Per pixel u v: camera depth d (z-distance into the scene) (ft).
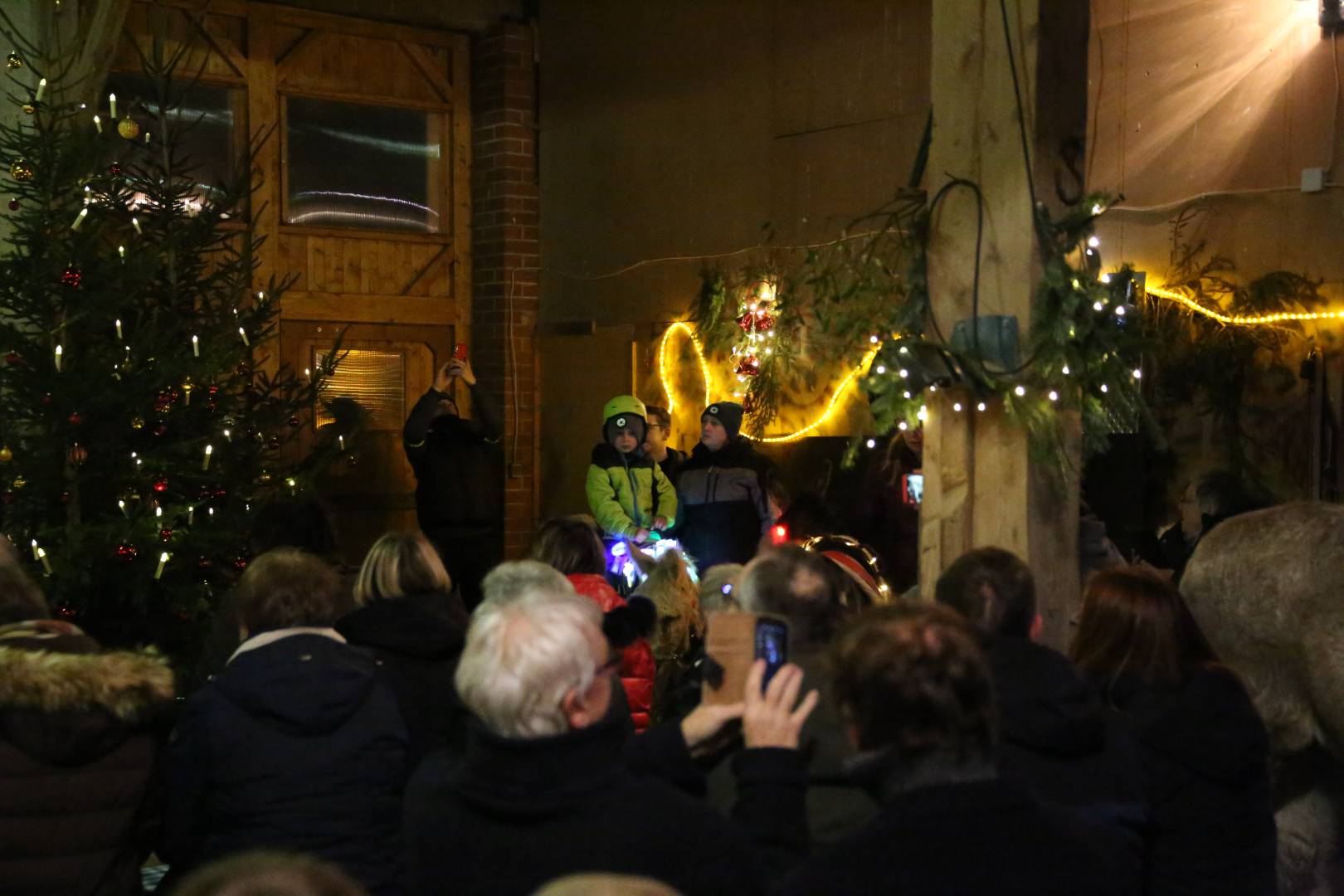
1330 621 10.51
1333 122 19.31
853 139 24.00
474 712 6.81
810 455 23.73
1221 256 20.53
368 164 30.40
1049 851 6.18
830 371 23.67
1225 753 8.61
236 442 20.63
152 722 9.45
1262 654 10.91
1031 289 12.33
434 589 11.38
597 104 29.71
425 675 10.96
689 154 27.50
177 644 19.60
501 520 30.94
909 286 13.12
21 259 18.70
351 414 29.66
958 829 6.12
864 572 13.75
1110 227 21.88
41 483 18.30
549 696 6.63
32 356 18.40
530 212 31.24
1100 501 20.27
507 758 6.66
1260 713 10.88
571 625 6.80
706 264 27.07
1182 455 20.59
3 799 8.89
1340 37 19.20
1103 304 12.46
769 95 25.75
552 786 6.63
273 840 9.33
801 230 25.03
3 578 10.28
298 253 29.37
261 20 28.66
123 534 18.13
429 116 31.32
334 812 9.44
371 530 30.35
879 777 6.41
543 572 10.71
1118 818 7.58
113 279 18.86
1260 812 8.82
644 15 28.48
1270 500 19.71
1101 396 12.57
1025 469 12.42
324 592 10.23
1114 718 8.80
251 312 21.62
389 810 9.73
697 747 7.76
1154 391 20.84
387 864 9.63
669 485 23.32
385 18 30.04
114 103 20.62
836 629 8.75
